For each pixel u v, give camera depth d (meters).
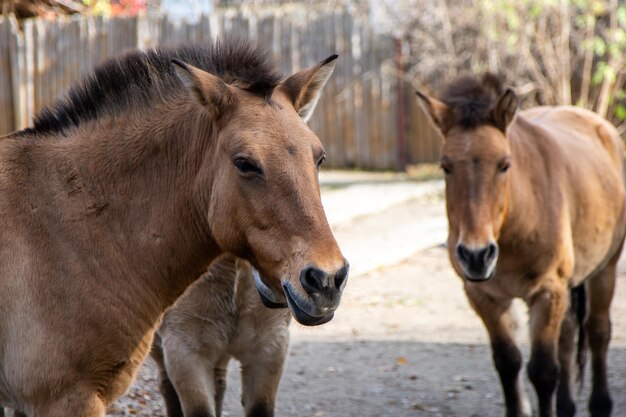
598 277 7.94
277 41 19.64
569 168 7.34
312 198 4.00
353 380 7.78
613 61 18.20
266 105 4.18
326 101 20.17
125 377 4.39
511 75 18.61
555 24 18.56
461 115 6.75
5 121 18.20
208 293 5.41
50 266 4.25
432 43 19.27
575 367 8.27
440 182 17.83
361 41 19.86
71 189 4.39
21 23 18.80
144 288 4.41
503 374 6.88
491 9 17.80
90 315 4.25
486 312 6.92
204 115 4.32
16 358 4.21
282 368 5.68
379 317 9.82
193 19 18.45
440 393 7.52
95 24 17.59
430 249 12.80
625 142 18.62
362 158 20.12
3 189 4.34
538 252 6.76
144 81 4.53
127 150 4.43
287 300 3.97
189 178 4.37
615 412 7.38
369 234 13.26
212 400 5.57
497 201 6.51
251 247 4.11
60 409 4.21
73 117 4.55
